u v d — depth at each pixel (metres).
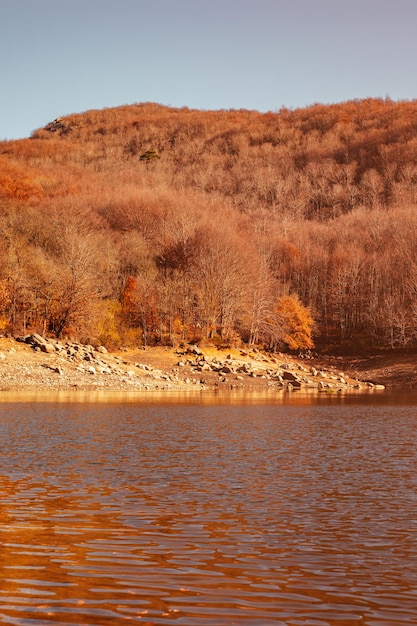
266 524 13.84
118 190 138.25
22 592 9.98
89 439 25.48
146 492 16.64
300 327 83.81
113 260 82.25
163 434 27.25
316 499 16.06
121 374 57.16
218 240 88.00
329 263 109.00
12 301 64.75
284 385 60.47
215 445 24.47
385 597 10.01
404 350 84.12
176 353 68.56
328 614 9.38
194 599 9.84
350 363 79.69
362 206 160.00
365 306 99.50
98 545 12.28
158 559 11.55
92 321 65.25
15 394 45.09
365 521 14.13
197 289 77.00
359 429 29.81
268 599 9.88
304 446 24.47
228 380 60.97
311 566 11.32
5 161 161.25
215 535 13.02
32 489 16.83
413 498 16.20
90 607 9.48
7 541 12.44
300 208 167.88
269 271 97.00
